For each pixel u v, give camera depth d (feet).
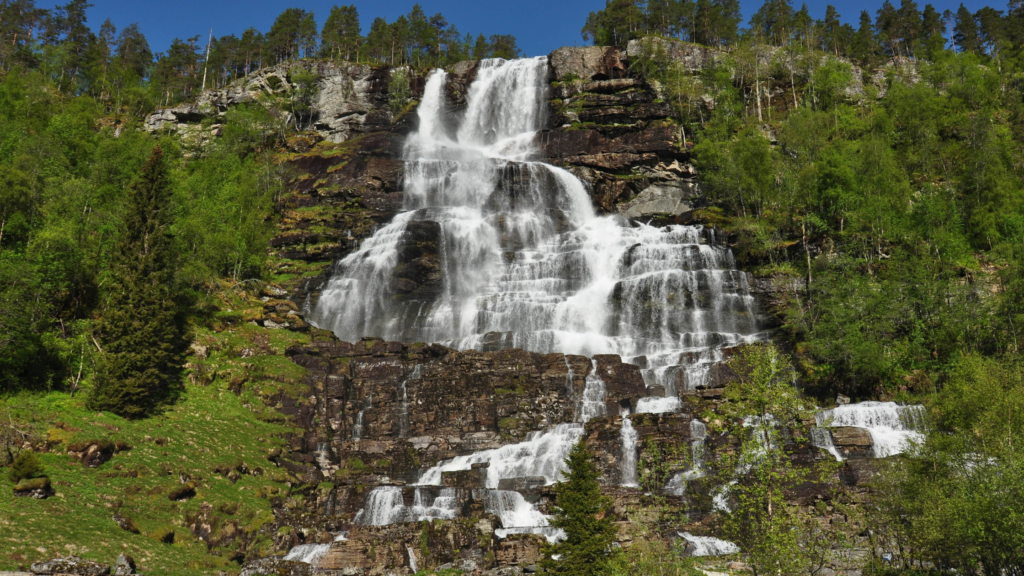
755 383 117.70
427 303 252.42
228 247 248.52
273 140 395.14
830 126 351.05
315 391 196.85
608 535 116.47
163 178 196.03
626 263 265.54
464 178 323.16
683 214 296.92
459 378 194.08
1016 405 132.16
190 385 182.70
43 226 202.80
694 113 373.20
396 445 182.09
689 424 163.12
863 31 472.85
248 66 521.24
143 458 147.95
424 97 424.05
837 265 230.48
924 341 212.02
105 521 127.44
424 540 133.80
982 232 262.67
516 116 408.05
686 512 142.92
